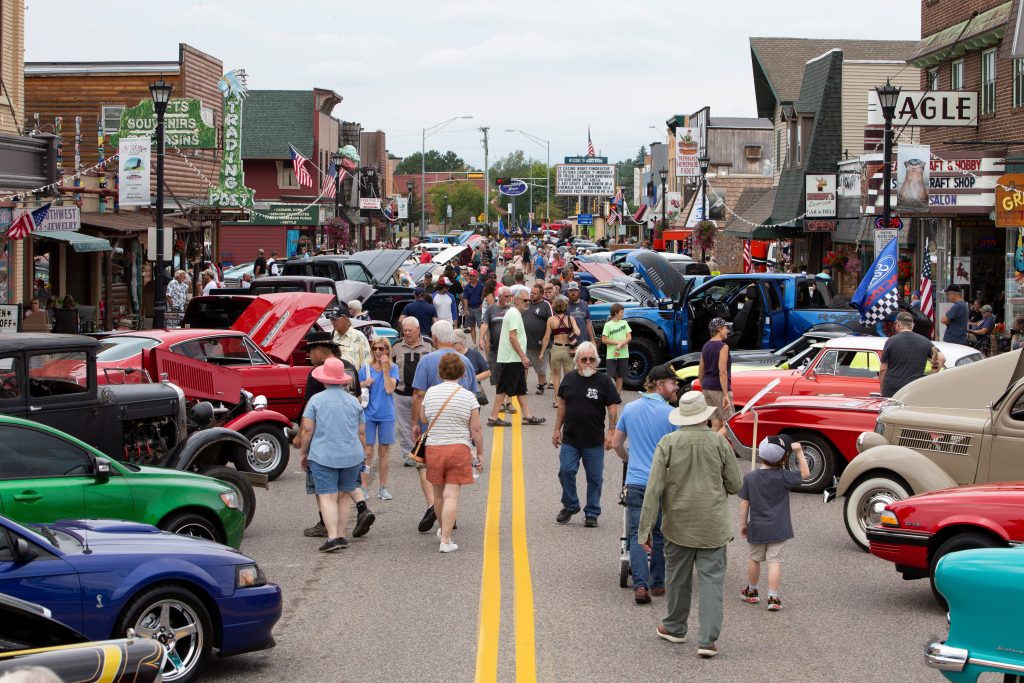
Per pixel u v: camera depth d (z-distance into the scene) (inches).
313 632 358.9
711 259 1924.2
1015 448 451.2
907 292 1284.4
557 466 649.0
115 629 294.4
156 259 1053.2
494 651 340.2
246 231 2388.0
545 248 2716.5
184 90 1710.1
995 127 1144.2
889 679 319.0
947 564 278.2
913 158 1039.6
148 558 304.0
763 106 2078.0
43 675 148.2
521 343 777.6
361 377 560.7
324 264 1203.2
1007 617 268.5
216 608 312.7
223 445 514.0
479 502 558.3
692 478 342.0
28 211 957.2
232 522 400.5
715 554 340.2
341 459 460.1
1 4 1045.2
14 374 429.4
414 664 328.2
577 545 474.9
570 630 362.6
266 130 2576.3
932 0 1314.0
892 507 393.7
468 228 5103.3
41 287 1210.6
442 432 461.7
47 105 1711.4
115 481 374.3
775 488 390.3
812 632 365.1
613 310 842.2
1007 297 1026.1
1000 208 983.0
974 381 522.0
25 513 354.0
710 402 656.4
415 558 452.8
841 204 1536.7
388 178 4653.1
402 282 1451.8
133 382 584.1
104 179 1334.9
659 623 371.6
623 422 411.2
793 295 915.4
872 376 637.3
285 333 697.0
